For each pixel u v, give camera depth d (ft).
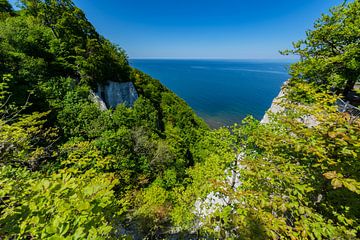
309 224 9.90
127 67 158.10
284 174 11.45
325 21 39.58
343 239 9.28
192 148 135.54
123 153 65.87
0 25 79.61
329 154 10.91
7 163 19.60
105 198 9.58
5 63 64.28
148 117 130.93
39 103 67.31
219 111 273.33
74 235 6.68
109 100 118.73
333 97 14.43
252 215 11.64
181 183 76.33
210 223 16.20
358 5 34.19
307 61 40.52
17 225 8.29
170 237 47.52
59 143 61.16
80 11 134.31
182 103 203.92
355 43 34.01
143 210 49.16
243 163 13.16
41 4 113.39
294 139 12.30
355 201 10.91
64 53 99.81
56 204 8.50
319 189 11.72
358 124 10.32
